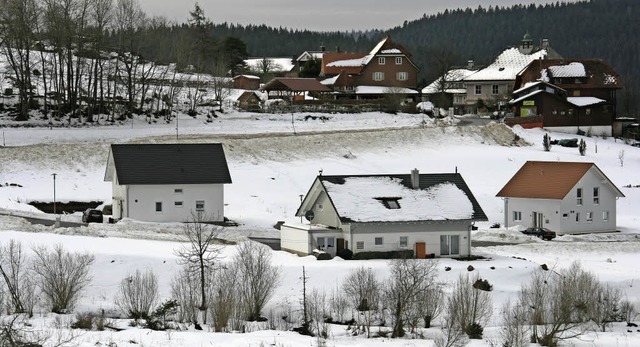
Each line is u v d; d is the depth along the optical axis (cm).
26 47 15550
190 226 9669
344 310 6906
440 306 6856
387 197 8669
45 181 11994
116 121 15538
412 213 8538
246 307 6750
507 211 11425
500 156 14850
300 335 6144
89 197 11644
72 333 5744
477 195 12675
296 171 13350
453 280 7694
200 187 10588
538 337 6425
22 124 14650
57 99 15388
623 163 15075
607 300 7162
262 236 9906
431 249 8556
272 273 7338
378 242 8450
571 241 10438
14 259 7206
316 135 14738
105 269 7600
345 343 5984
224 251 8231
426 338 6272
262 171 13188
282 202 11969
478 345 6131
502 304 7256
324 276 7575
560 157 15112
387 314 6894
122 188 10481
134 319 6531
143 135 14575
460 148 15400
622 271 8500
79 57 15575
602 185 11312
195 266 7281
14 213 10419
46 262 7225
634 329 6862
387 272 7594
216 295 6831
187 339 5853
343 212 8412
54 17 15612
